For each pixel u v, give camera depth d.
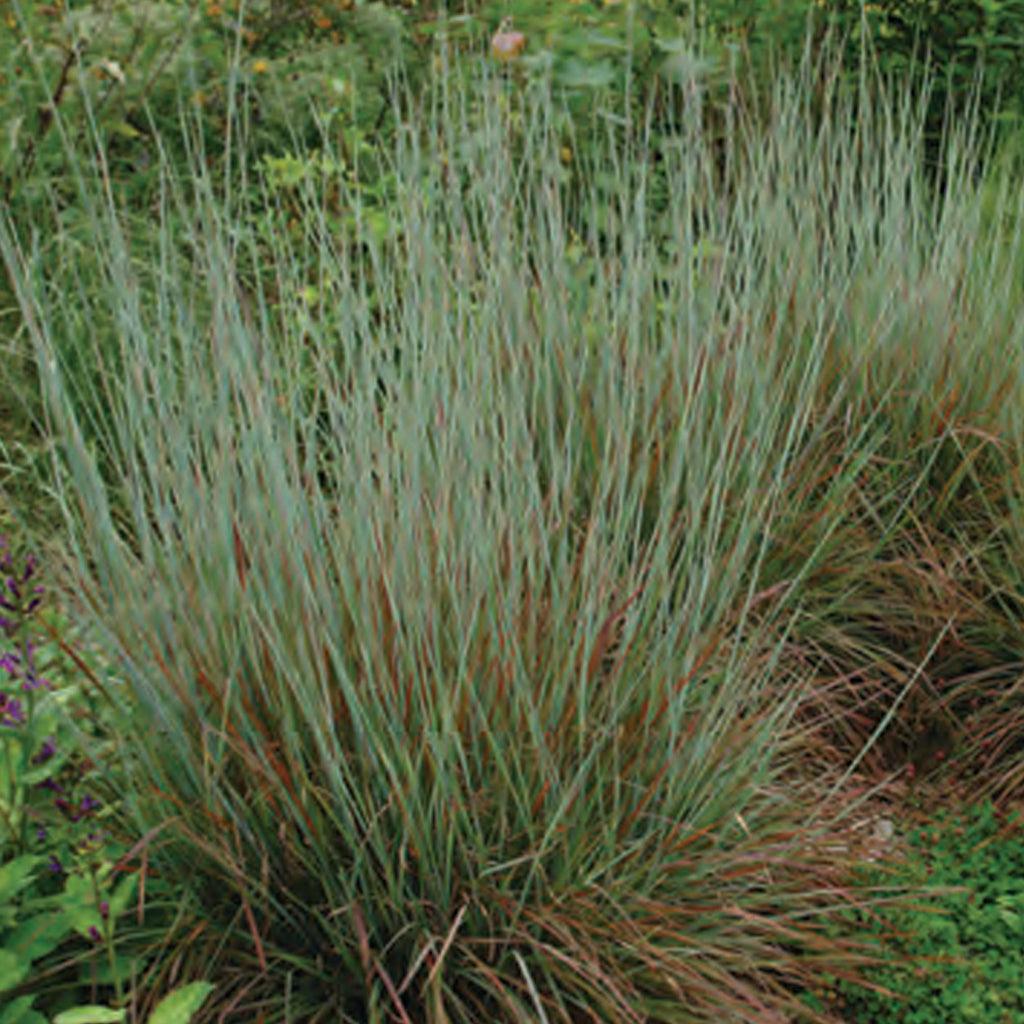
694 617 2.70
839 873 2.99
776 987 2.74
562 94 4.67
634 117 4.91
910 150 4.14
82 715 2.78
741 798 2.87
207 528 2.59
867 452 3.69
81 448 2.57
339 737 2.59
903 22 5.60
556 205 3.57
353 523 2.59
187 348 2.69
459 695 2.47
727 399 3.56
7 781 2.53
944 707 3.64
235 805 2.59
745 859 2.73
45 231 4.54
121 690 2.74
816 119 5.07
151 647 2.56
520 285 3.44
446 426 2.76
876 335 3.94
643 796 2.71
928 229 4.43
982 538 3.82
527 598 2.65
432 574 2.62
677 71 4.55
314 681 2.44
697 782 2.75
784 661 3.61
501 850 2.59
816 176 4.27
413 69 5.34
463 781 2.59
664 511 2.73
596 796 2.59
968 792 3.52
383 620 2.56
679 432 3.13
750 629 3.49
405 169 3.17
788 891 2.96
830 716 3.64
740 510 3.45
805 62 4.13
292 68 5.38
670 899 2.71
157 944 2.50
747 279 3.43
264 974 2.55
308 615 2.42
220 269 2.73
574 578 2.85
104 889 2.44
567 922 2.54
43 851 2.65
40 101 4.84
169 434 2.62
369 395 2.73
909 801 3.50
